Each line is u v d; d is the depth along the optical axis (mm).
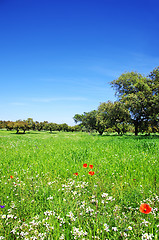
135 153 8852
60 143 15328
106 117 34031
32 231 2730
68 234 2717
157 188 4254
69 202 3561
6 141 18484
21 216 3303
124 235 2562
